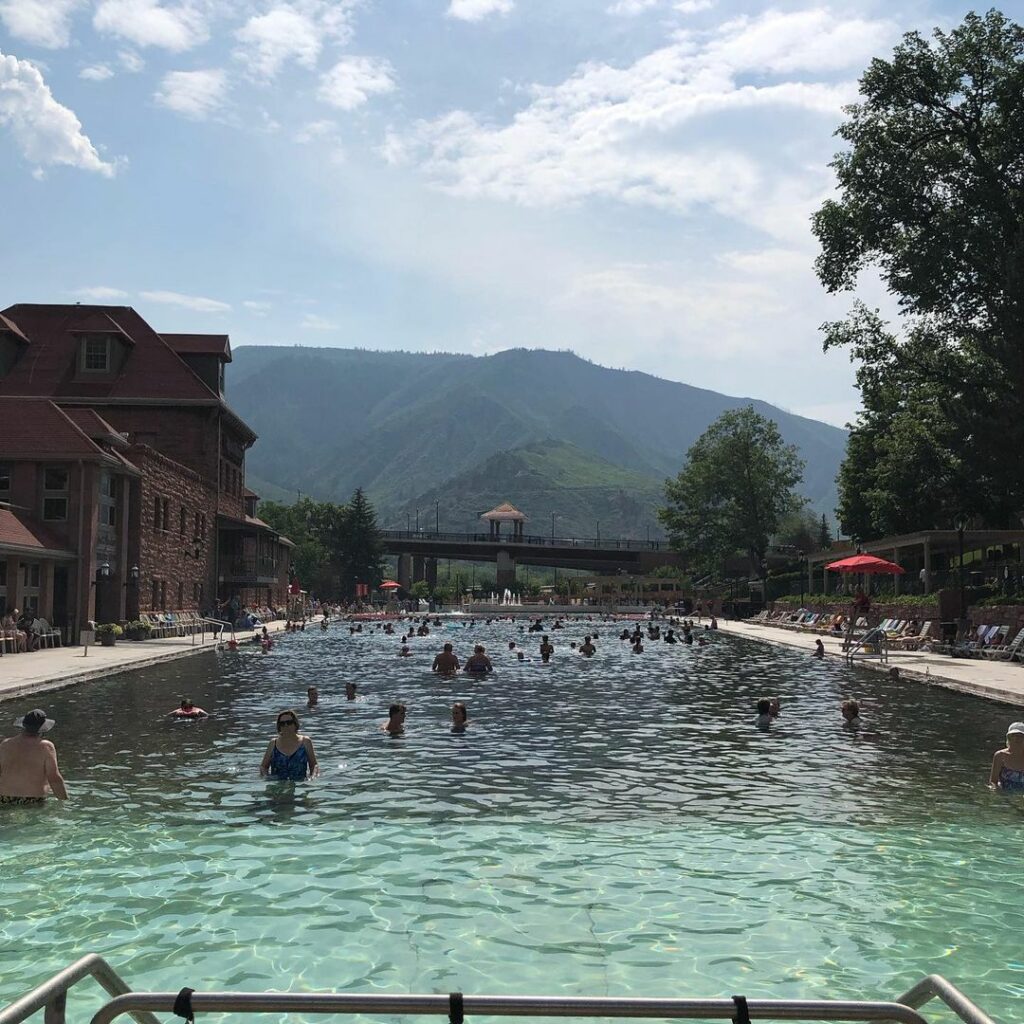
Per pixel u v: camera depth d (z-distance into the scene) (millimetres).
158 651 33125
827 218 35812
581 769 13352
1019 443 31422
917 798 11531
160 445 53156
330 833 9719
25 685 21250
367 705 20562
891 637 37562
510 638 50562
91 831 9758
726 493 90062
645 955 6602
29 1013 3174
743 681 26453
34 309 54781
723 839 9578
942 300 33875
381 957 6527
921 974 6320
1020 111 32250
